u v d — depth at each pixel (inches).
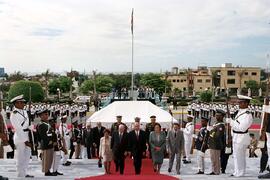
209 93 3924.7
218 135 569.0
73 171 645.3
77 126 982.4
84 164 745.6
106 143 652.1
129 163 727.7
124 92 2253.9
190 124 797.2
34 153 735.7
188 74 6176.2
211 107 2315.5
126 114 936.3
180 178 470.3
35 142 732.0
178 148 650.8
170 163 662.5
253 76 6048.2
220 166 589.0
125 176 485.7
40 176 523.5
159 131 644.7
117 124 732.7
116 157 624.1
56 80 5733.3
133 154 612.1
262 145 524.1
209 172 620.4
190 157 806.5
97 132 874.1
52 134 556.1
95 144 875.4
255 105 2410.2
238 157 494.3
